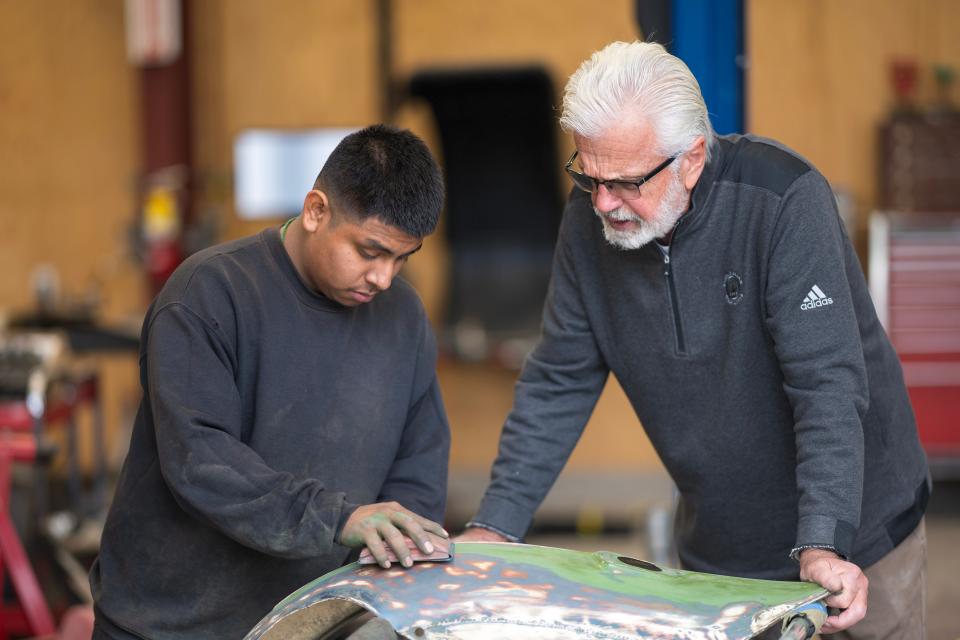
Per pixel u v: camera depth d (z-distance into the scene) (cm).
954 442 580
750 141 220
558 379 244
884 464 236
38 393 445
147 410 204
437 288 674
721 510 239
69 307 596
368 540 177
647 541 432
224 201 686
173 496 201
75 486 511
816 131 655
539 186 612
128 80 680
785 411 226
